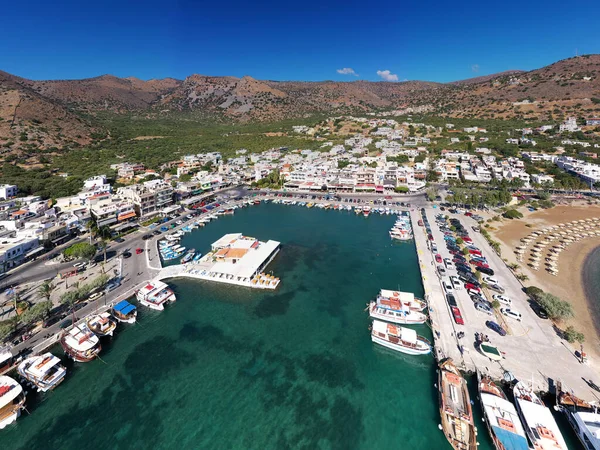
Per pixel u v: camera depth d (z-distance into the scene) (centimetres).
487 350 5809
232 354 6341
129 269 9406
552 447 4169
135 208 14112
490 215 14025
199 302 8075
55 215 12412
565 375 5362
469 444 4394
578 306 7350
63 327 6744
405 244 11375
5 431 4756
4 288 8206
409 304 7469
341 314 7556
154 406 5175
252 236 12419
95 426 4844
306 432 4744
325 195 18100
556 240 11194
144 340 6731
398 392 5428
